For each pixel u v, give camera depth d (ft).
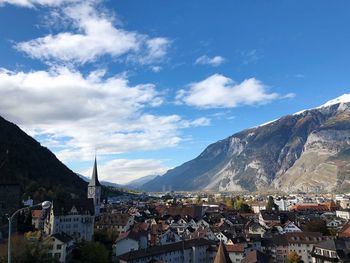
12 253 351.67
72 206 636.48
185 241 605.31
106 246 624.18
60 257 444.55
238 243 632.38
